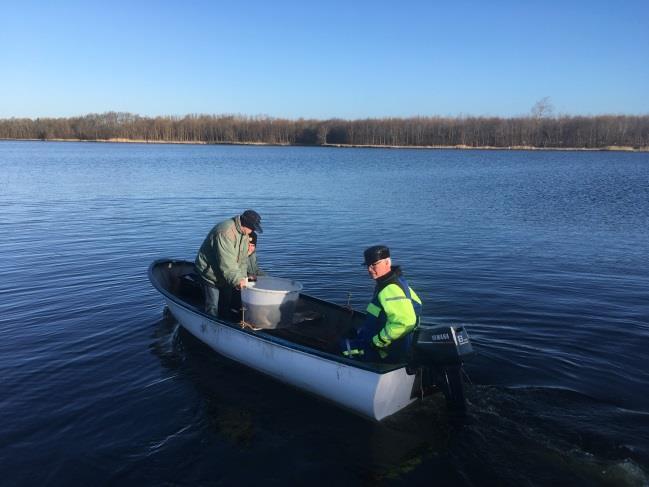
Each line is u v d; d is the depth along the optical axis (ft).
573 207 65.72
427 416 16.38
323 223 53.01
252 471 13.94
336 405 16.94
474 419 16.16
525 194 80.74
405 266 35.29
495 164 170.40
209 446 14.97
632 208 64.69
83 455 14.44
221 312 22.18
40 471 13.74
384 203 69.41
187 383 18.65
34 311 25.59
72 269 33.63
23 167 126.41
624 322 24.47
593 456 14.37
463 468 14.02
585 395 17.54
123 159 169.37
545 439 15.17
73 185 87.66
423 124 366.43
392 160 193.98
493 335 22.80
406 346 15.90
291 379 17.97
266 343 18.19
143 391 18.04
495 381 18.48
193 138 395.75
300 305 22.80
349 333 18.58
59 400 17.34
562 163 177.78
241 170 128.98
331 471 13.96
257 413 16.75
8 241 42.24
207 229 48.78
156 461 14.25
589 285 30.73
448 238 45.34
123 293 28.53
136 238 44.16
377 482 13.55
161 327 23.77
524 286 30.45
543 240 44.52
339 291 29.73
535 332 23.15
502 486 13.34
